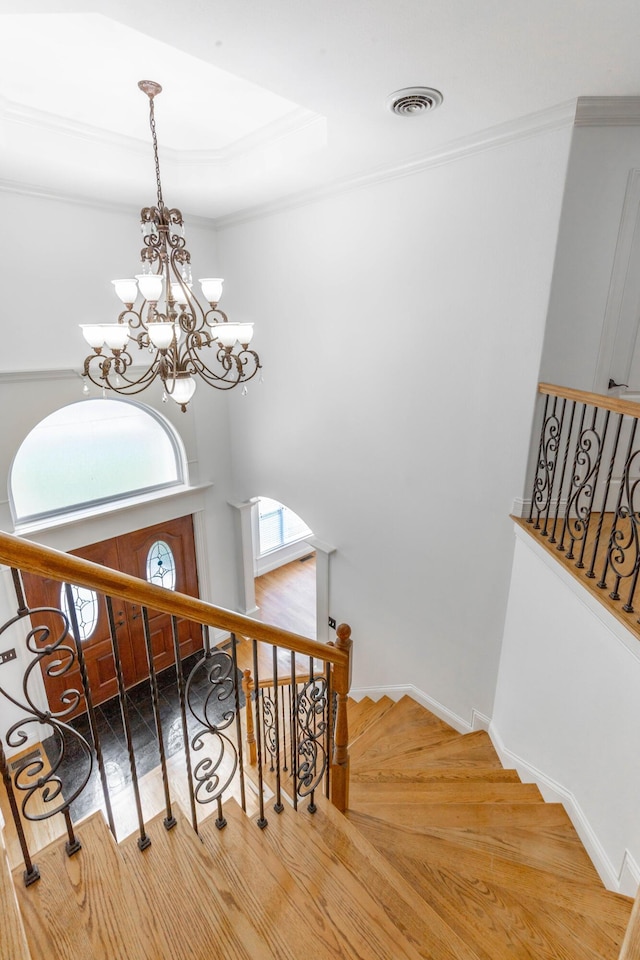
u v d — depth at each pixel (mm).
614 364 2961
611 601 2279
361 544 4465
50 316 4004
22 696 4371
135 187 3773
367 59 2049
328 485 4621
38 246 3840
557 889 1979
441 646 4043
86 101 2898
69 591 1263
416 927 1623
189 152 3662
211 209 4434
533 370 2979
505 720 3531
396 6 1707
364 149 3055
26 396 4016
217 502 5703
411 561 4074
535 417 3039
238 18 1776
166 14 1746
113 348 2295
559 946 1702
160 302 4719
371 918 1469
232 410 5441
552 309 2834
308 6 1712
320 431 4527
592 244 2717
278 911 1424
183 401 2559
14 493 4270
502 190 2859
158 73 2598
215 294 2572
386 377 3832
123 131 3312
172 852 1514
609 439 3154
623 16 1758
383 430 3977
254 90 2770
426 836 2338
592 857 2439
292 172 3477
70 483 4590
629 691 2217
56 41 2314
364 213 3607
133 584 1338
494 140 2783
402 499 3992
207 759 1636
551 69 2135
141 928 1309
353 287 3852
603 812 2389
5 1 1675
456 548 3711
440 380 3482
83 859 1410
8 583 4148
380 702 4539
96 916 1307
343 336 4051
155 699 1499
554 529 2855
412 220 3340
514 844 2514
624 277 2783
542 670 3025
